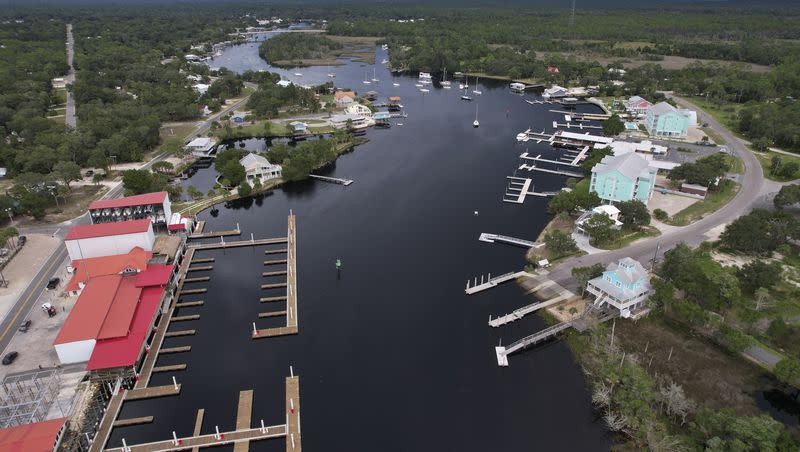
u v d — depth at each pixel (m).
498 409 122.75
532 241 195.25
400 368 135.25
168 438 115.19
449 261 183.62
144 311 145.50
